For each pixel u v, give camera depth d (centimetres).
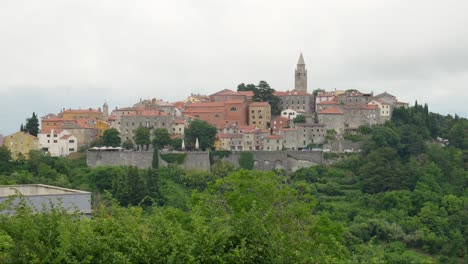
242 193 10044
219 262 5825
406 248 17750
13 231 5653
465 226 19262
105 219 6291
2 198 8119
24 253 5616
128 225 6197
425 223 19362
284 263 5950
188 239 5975
